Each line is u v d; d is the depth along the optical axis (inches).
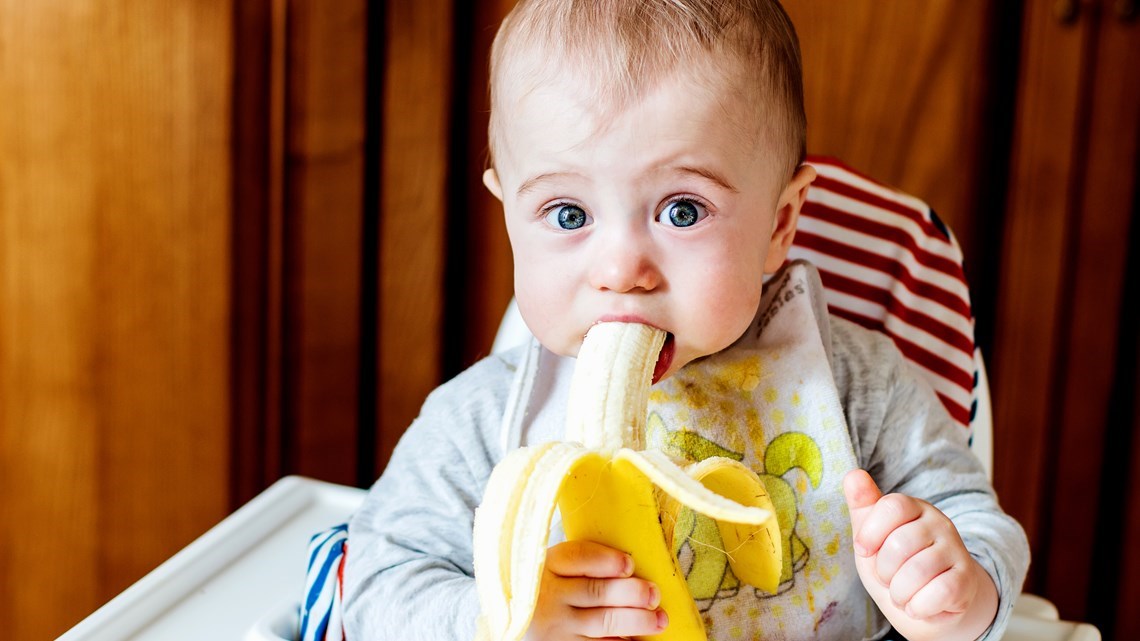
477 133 59.7
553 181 28.8
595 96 28.4
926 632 27.7
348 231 59.6
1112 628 62.5
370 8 57.2
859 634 33.9
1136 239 56.8
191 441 61.0
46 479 62.4
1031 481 61.1
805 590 33.0
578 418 26.6
